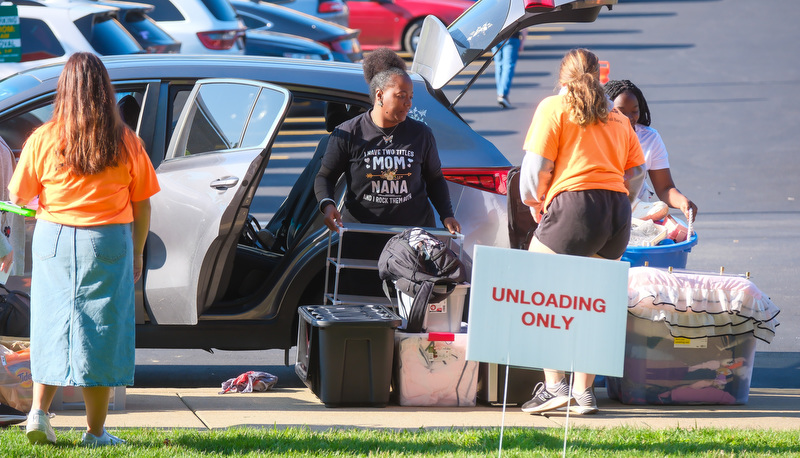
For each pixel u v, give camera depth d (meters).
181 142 13.73
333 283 14.39
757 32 58.78
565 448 9.90
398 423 12.24
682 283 13.29
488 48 14.53
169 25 32.09
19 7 26.25
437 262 12.91
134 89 14.15
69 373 9.99
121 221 10.18
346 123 13.68
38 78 14.29
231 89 13.73
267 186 29.39
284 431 11.30
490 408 13.25
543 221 12.31
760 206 28.31
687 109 40.91
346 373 12.82
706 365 13.47
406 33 50.41
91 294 10.02
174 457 10.01
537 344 9.35
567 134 12.09
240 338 13.98
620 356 9.37
